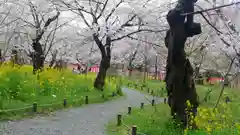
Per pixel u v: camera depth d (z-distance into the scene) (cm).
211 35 1551
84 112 1527
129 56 4197
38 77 1844
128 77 4431
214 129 838
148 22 1986
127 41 2788
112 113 1559
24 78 1697
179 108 1079
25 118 1222
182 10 1030
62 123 1204
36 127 1089
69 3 2250
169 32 1123
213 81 2352
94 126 1191
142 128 1036
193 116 932
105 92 2359
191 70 1098
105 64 2377
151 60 4144
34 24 2677
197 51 1862
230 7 1022
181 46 1065
